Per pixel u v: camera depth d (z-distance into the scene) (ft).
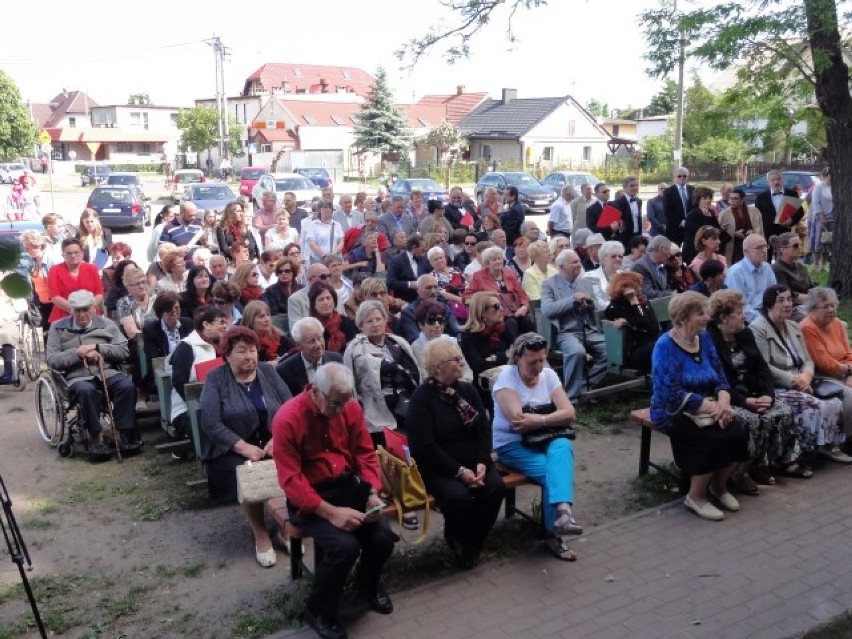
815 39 38.01
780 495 19.36
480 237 40.75
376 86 167.63
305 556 16.49
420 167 174.81
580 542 17.01
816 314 22.00
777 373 20.90
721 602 14.65
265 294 27.61
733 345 19.80
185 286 27.43
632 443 22.93
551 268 30.45
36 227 45.42
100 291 28.02
